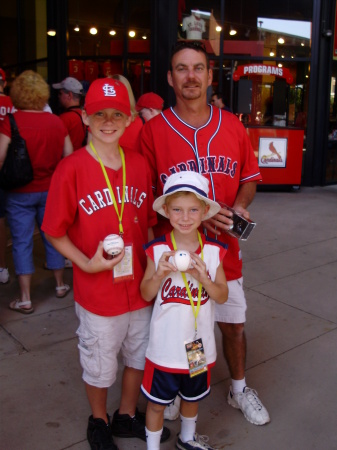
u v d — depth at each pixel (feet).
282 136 27.20
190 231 6.86
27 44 30.78
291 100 28.19
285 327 11.89
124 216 7.04
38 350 10.66
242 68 27.66
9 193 12.10
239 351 8.61
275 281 14.73
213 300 7.27
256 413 8.34
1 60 32.09
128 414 8.02
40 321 12.01
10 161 11.48
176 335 6.94
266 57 27.55
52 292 13.70
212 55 27.71
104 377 7.34
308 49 27.58
